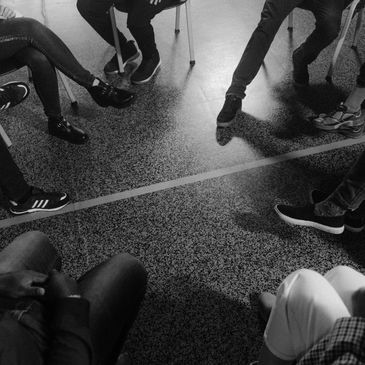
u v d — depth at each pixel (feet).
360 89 5.53
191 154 5.98
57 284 2.56
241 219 5.13
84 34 8.43
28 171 5.88
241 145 6.07
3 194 5.26
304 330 2.22
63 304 2.38
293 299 2.28
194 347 4.03
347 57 7.46
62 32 8.50
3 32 5.17
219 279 4.56
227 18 8.66
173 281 4.56
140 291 3.15
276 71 7.28
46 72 5.46
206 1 9.20
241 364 3.90
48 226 5.20
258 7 8.96
